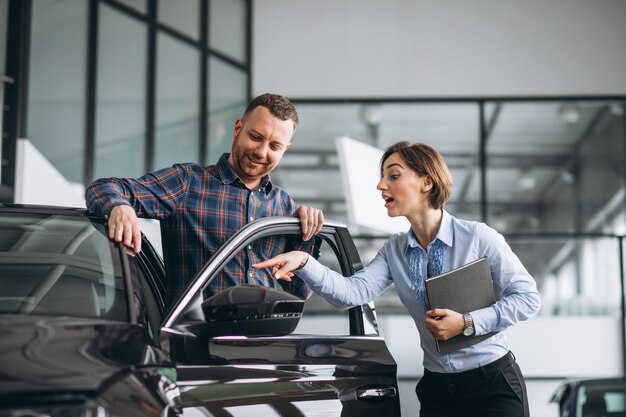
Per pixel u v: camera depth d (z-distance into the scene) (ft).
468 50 30.04
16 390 5.07
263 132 8.61
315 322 27.22
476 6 30.17
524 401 8.29
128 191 8.27
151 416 5.59
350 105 29.78
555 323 28.04
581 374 27.76
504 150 29.55
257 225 7.73
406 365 26.81
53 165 22.30
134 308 6.94
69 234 7.59
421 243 8.69
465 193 29.32
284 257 7.99
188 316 6.84
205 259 8.65
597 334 27.99
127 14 25.20
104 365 5.60
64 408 5.14
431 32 30.09
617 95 29.86
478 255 8.41
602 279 28.45
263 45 30.01
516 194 29.32
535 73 29.94
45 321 6.30
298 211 8.30
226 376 6.84
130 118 25.14
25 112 20.39
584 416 16.15
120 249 7.52
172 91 26.73
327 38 30.04
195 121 27.55
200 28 27.99
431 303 7.91
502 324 8.04
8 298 6.86
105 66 24.34
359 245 28.35
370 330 8.33
